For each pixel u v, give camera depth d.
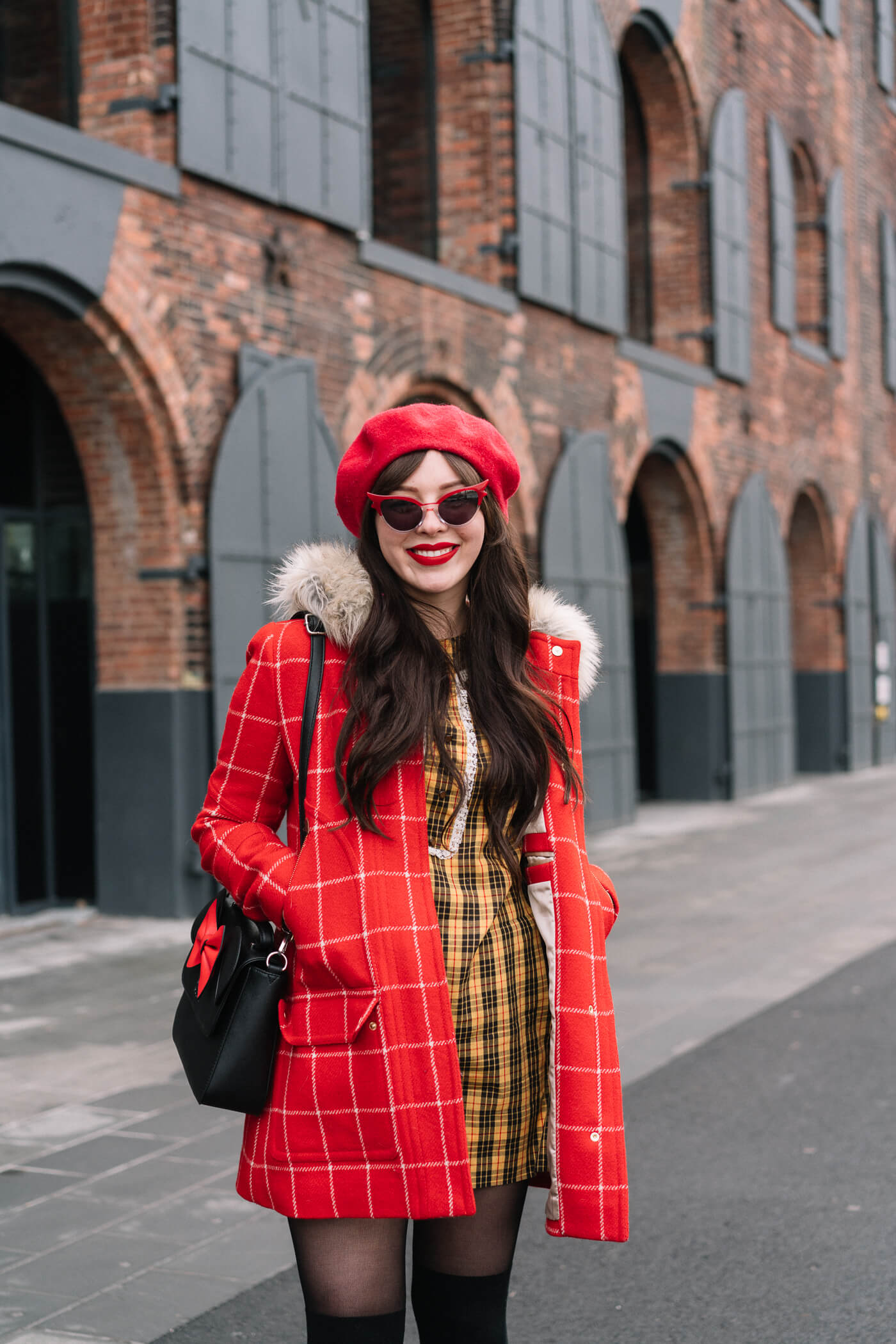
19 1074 5.18
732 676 15.23
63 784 8.59
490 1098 1.85
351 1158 1.78
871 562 20.11
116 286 7.55
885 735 20.78
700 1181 4.02
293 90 8.71
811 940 7.71
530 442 11.48
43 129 7.04
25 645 8.42
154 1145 4.33
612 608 12.60
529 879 1.94
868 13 20.77
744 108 15.48
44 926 8.09
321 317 9.08
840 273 19.09
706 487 14.76
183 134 7.88
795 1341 2.99
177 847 8.12
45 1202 3.83
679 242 14.86
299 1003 1.83
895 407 21.66
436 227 11.30
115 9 7.90
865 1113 4.62
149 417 7.88
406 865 1.82
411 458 1.90
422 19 11.23
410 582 1.92
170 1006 6.27
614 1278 3.36
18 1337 3.00
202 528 8.14
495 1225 1.91
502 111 11.15
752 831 12.77
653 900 9.10
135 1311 3.13
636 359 13.21
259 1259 3.44
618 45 12.98
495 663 1.91
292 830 1.97
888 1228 3.63
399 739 1.79
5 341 8.27
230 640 8.18
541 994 1.91
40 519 8.47
